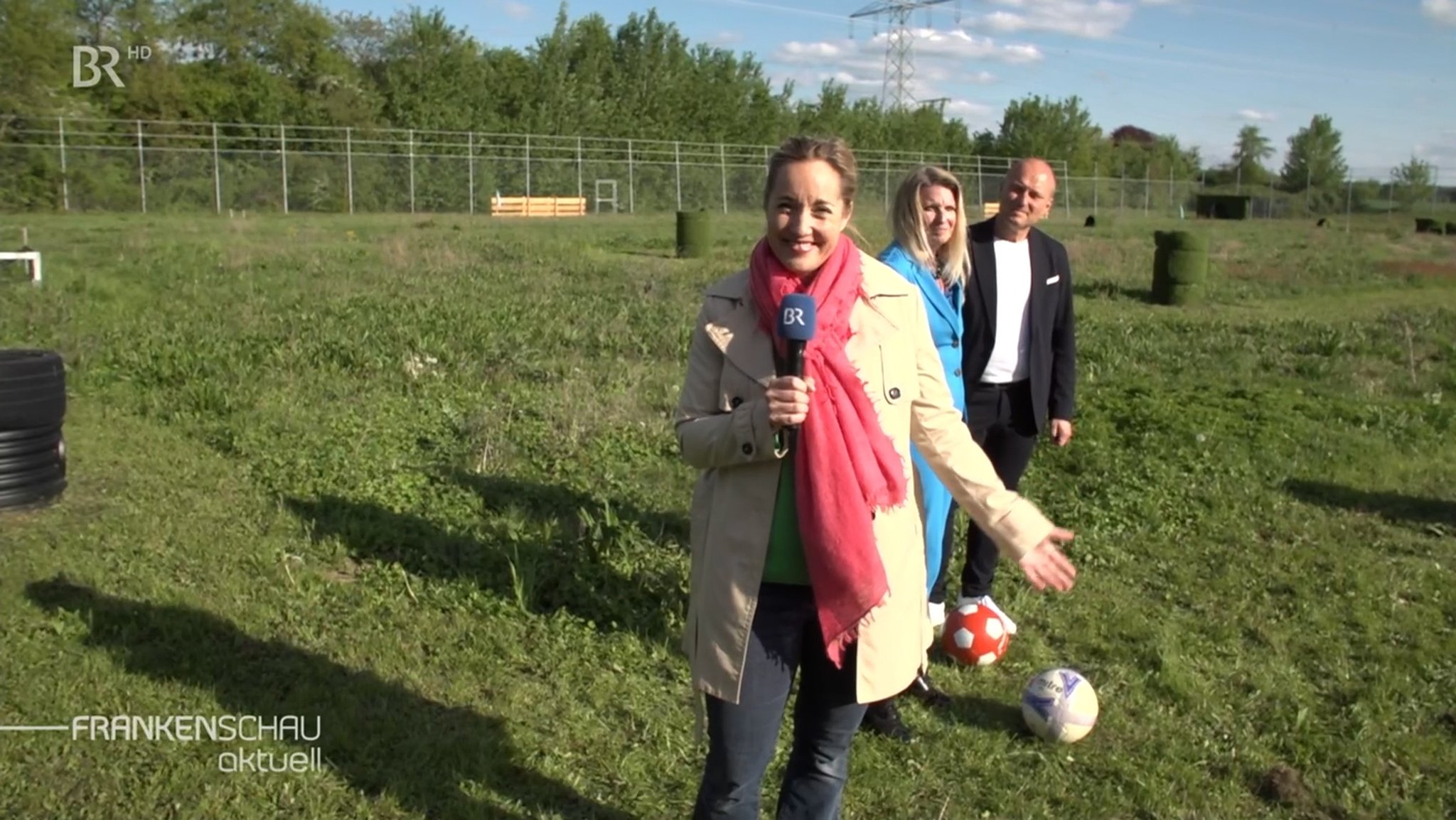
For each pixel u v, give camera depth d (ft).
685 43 204.64
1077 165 255.91
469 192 150.51
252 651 15.43
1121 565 20.77
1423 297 70.38
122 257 59.72
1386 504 24.79
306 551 18.95
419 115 165.99
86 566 17.63
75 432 25.14
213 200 130.62
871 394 9.41
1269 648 17.51
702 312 9.76
